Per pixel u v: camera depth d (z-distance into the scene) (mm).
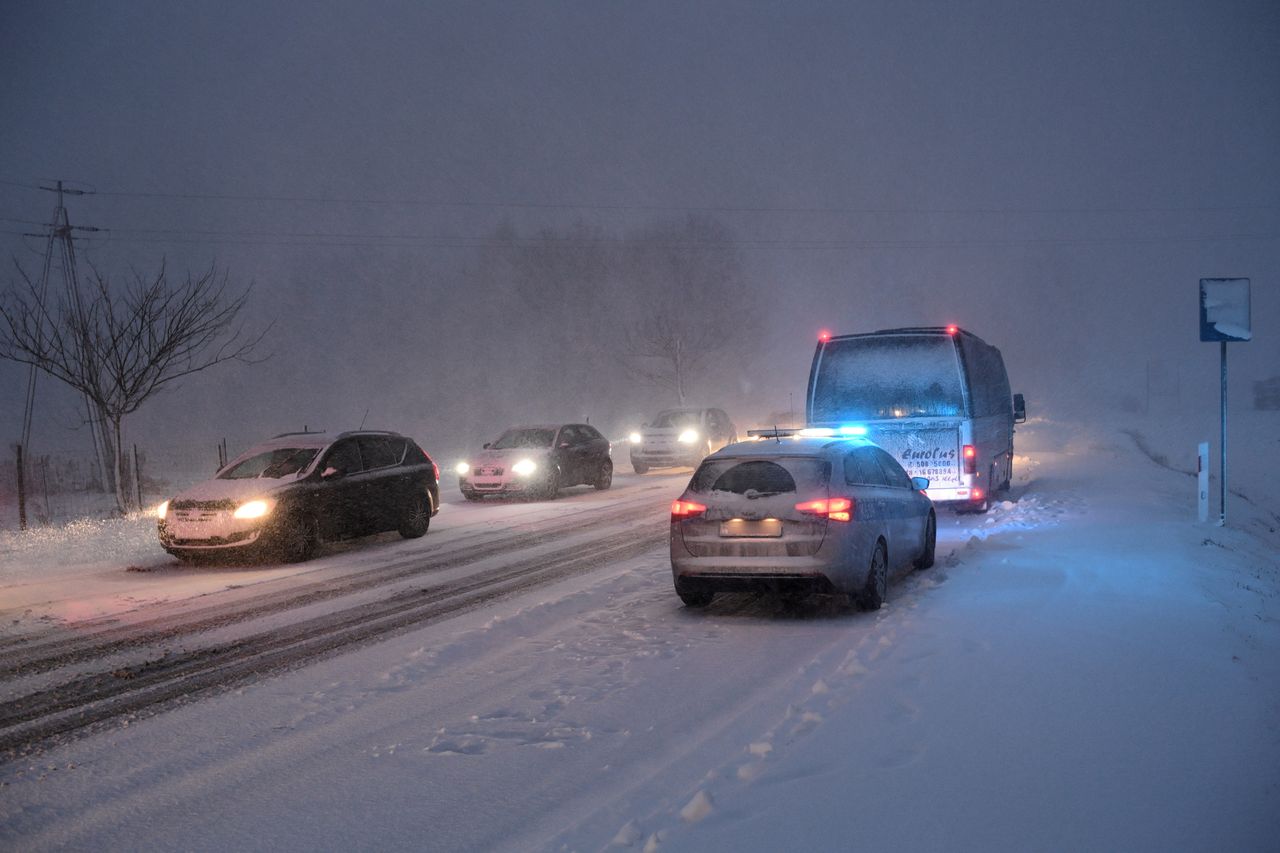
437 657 7500
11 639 8672
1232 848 3619
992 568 9867
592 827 4238
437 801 4746
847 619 8594
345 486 13812
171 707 6480
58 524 19109
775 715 5754
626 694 6398
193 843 4359
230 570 12477
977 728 5023
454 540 14938
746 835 3842
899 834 3783
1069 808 3996
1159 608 7816
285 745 5648
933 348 14680
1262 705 5430
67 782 5160
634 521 16750
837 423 14969
